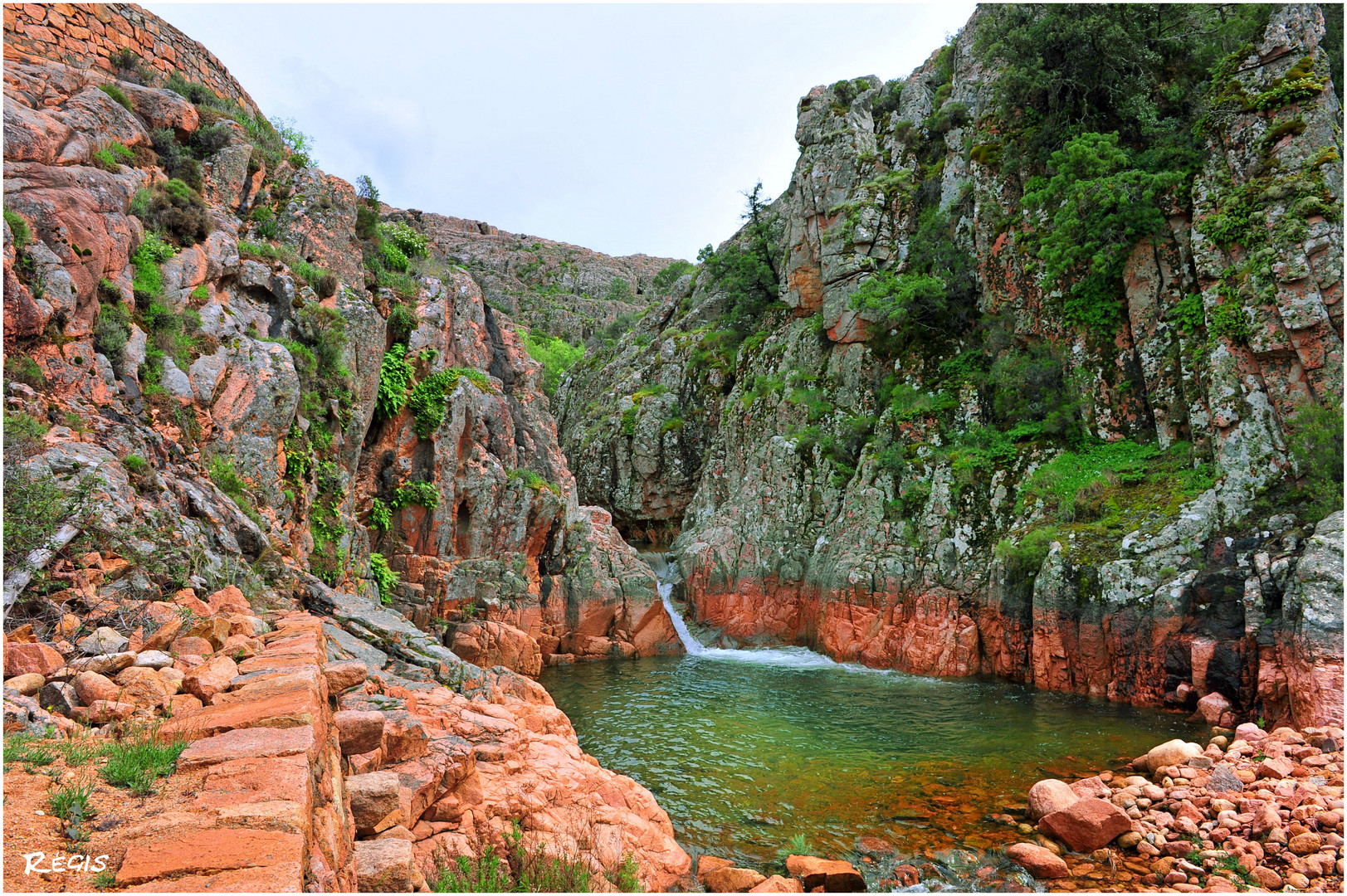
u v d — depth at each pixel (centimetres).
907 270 3669
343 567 1877
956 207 3566
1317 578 1650
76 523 791
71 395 1102
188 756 440
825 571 3117
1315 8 2409
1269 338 2111
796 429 3816
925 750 1625
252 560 1220
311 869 383
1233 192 2323
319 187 2388
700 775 1463
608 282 12600
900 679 2506
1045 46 3005
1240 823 1104
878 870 1053
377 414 2509
